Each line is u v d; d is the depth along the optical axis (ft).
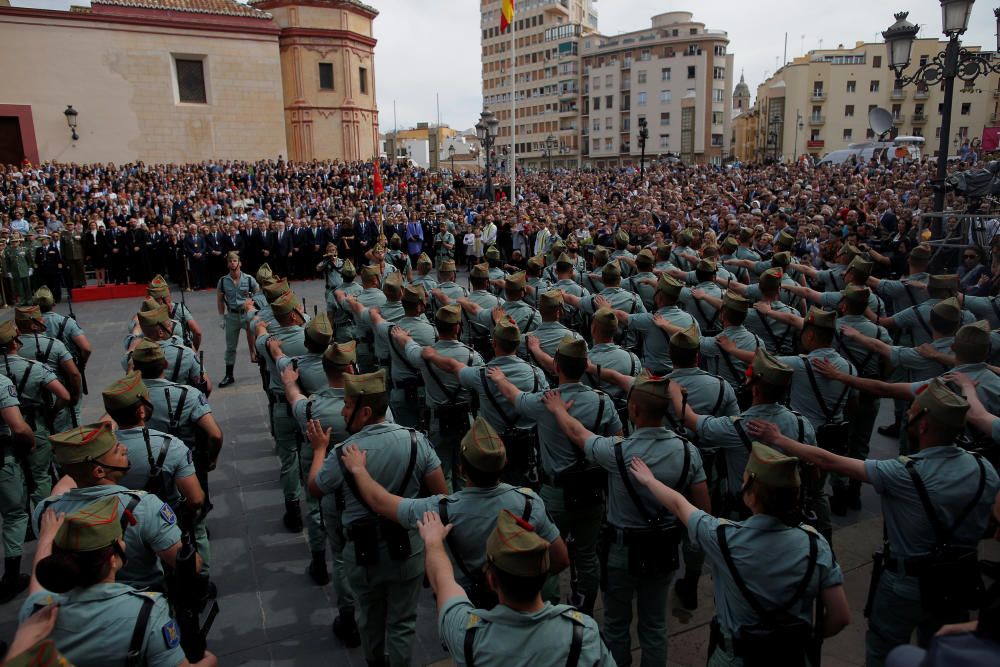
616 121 298.15
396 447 11.85
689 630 14.79
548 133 329.72
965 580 10.63
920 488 10.69
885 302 26.21
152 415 15.11
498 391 15.34
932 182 34.86
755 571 8.96
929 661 4.96
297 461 19.22
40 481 18.51
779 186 92.99
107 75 104.68
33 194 76.79
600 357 17.12
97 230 60.64
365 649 12.30
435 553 9.00
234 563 17.83
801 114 256.11
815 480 14.76
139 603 8.47
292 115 123.44
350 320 33.60
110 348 40.78
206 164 103.96
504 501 10.08
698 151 278.87
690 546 14.69
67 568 8.07
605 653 7.66
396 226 66.95
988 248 33.32
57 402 18.75
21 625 8.10
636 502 11.46
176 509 13.10
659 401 11.56
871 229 41.55
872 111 57.62
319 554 16.72
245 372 35.65
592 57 305.73
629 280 31.35
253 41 114.62
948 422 10.68
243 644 14.62
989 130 80.53
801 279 29.37
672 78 278.46
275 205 84.12
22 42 98.84
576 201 93.81
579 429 12.59
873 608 11.68
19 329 19.89
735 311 18.22
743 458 13.03
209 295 58.18
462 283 61.41
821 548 9.04
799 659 8.93
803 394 15.87
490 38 353.72
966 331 14.43
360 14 128.47
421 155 292.81
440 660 14.12
